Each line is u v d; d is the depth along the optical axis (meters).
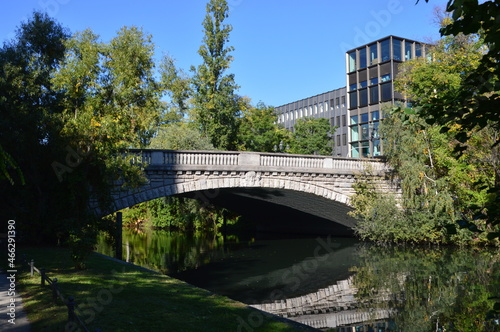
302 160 32.62
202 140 42.50
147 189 26.94
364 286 21.12
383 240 35.94
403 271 24.42
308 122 59.94
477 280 20.66
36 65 24.52
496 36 3.43
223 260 30.59
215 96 42.47
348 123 66.00
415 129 32.53
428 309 16.27
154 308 10.90
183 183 28.02
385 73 59.62
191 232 55.50
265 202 40.47
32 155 22.05
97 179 22.69
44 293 11.73
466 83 4.01
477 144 23.83
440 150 31.27
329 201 35.09
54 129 21.83
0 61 22.86
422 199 33.34
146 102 34.09
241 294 20.06
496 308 3.83
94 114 25.00
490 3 3.41
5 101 22.02
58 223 22.28
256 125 54.72
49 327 8.80
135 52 32.81
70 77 25.55
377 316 15.75
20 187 22.50
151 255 33.09
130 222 70.94
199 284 22.28
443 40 32.59
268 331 9.55
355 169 35.09
